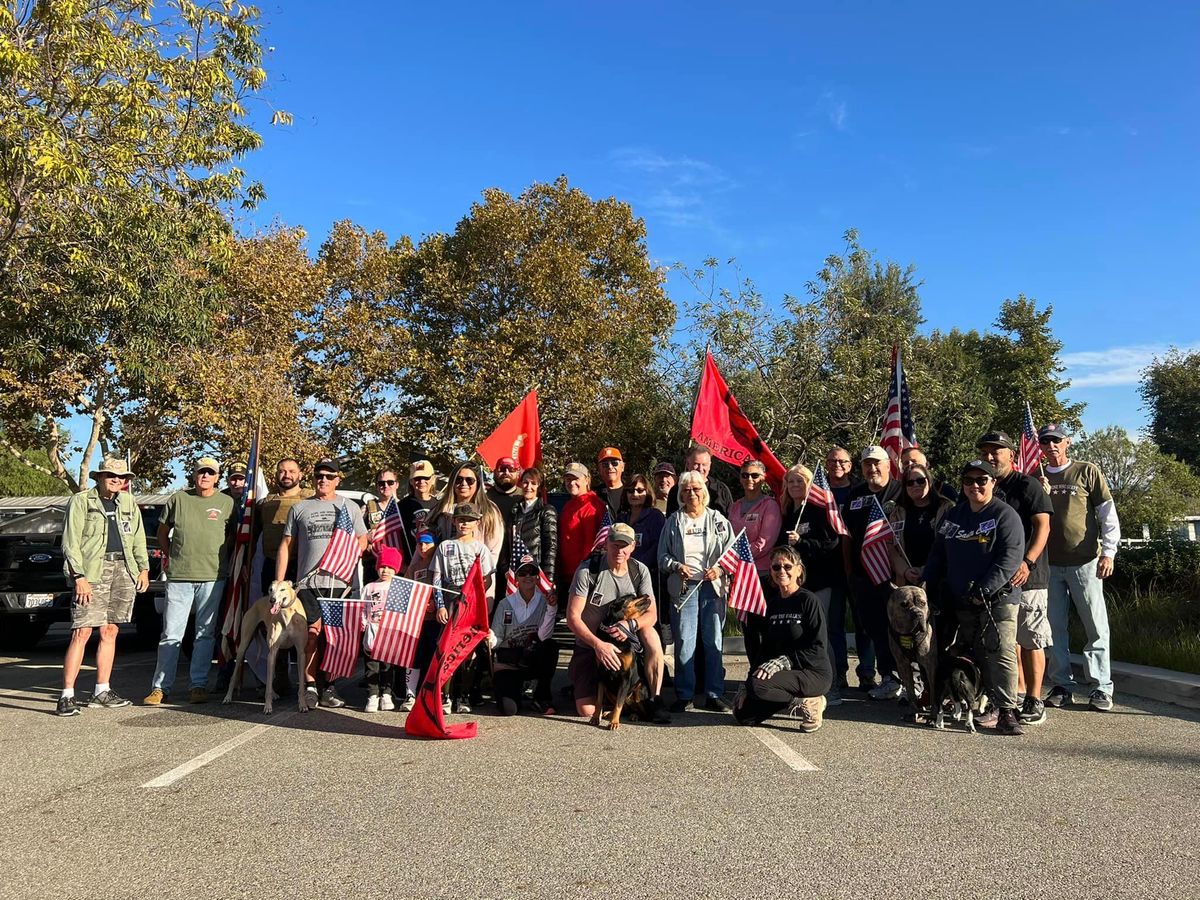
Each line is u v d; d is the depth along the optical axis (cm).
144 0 1395
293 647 752
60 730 654
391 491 926
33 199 1286
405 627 696
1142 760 542
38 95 1273
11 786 509
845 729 642
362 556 868
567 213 2888
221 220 1603
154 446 2303
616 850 398
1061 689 711
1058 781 498
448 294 2795
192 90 1458
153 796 486
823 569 741
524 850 399
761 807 457
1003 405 3372
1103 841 402
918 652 636
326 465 755
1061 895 346
